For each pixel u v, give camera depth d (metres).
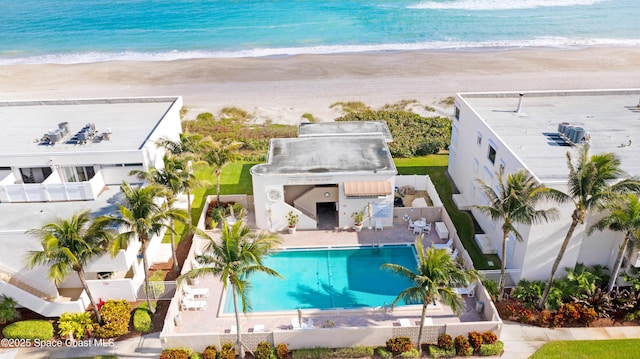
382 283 29.94
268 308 27.73
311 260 32.22
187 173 30.58
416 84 70.75
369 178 33.53
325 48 89.31
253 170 33.97
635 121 36.12
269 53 87.12
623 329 25.94
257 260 21.59
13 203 30.80
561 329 26.06
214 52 88.56
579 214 23.28
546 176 27.52
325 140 39.03
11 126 38.94
